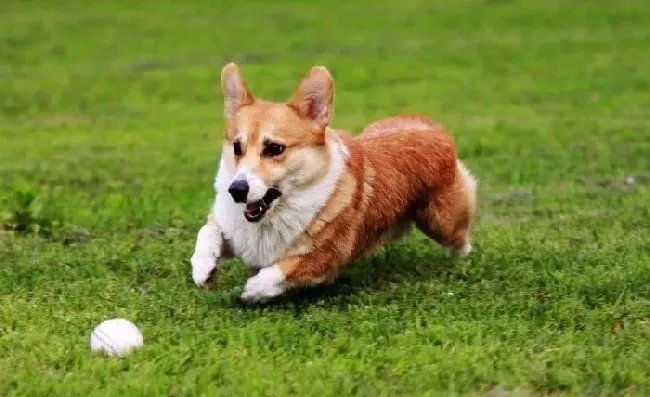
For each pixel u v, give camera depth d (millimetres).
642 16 28438
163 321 6242
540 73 21250
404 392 5102
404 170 7113
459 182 7484
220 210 6578
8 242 8539
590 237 8469
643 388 5148
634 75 20516
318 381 5137
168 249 8070
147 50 25719
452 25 28688
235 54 24766
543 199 10172
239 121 6371
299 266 6469
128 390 5043
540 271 7332
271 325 6066
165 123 17188
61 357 5543
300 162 6297
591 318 6211
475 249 8062
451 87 19969
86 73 22531
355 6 33281
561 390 5180
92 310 6535
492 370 5340
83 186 11523
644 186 10836
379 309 6406
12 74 22578
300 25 29484
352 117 16766
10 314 6348
